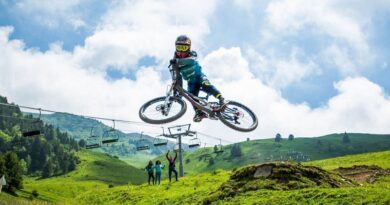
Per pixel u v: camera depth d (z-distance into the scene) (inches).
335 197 777.6
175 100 429.4
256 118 428.8
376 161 1838.1
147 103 439.8
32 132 1331.2
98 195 1504.7
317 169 1055.0
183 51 430.0
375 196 734.5
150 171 1567.4
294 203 803.4
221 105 410.9
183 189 1325.0
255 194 933.2
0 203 1015.6
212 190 1128.8
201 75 426.6
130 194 1371.8
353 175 1285.7
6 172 5885.8
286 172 1000.9
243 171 1066.1
